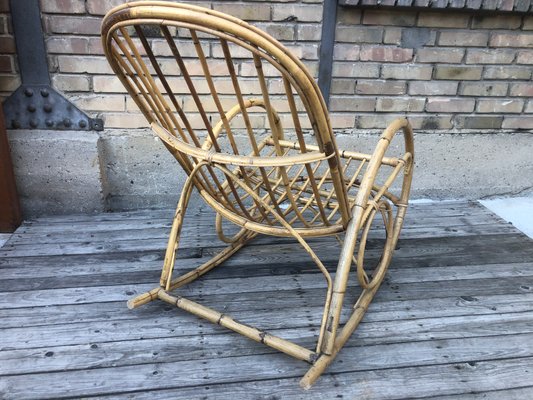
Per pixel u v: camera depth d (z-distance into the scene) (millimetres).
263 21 1828
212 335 1233
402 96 2049
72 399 1017
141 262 1592
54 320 1270
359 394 1043
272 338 1130
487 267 1603
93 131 1916
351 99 2021
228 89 1929
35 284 1435
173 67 1861
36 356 1132
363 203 1096
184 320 1291
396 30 1915
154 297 1322
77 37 1767
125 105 1901
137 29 817
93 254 1634
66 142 1836
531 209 2197
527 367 1134
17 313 1292
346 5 1806
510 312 1352
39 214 1952
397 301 1396
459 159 2209
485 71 2043
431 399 1034
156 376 1083
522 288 1478
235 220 1201
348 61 1946
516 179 2295
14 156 1821
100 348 1169
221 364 1128
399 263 1621
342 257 1082
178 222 1286
